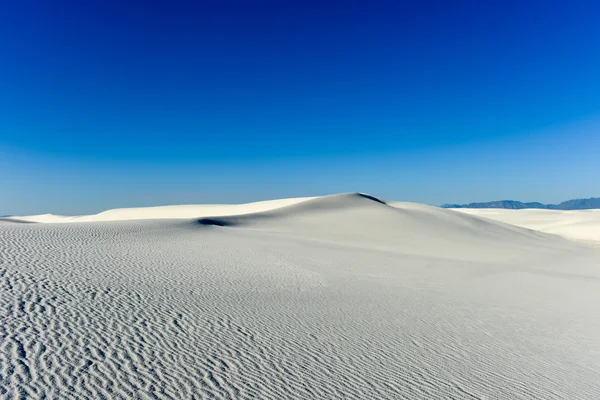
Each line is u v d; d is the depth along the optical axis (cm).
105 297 1016
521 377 791
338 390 657
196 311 988
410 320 1128
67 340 722
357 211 5234
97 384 582
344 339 909
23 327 757
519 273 2319
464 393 693
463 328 1100
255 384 643
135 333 796
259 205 8369
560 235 7038
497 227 5784
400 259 2459
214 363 703
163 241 2236
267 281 1445
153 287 1179
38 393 539
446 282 1830
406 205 7012
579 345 1046
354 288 1480
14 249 1542
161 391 586
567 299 1666
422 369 783
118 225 2609
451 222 5369
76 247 1739
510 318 1265
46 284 1078
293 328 944
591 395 734
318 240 3173
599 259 3619
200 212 8644
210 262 1714
